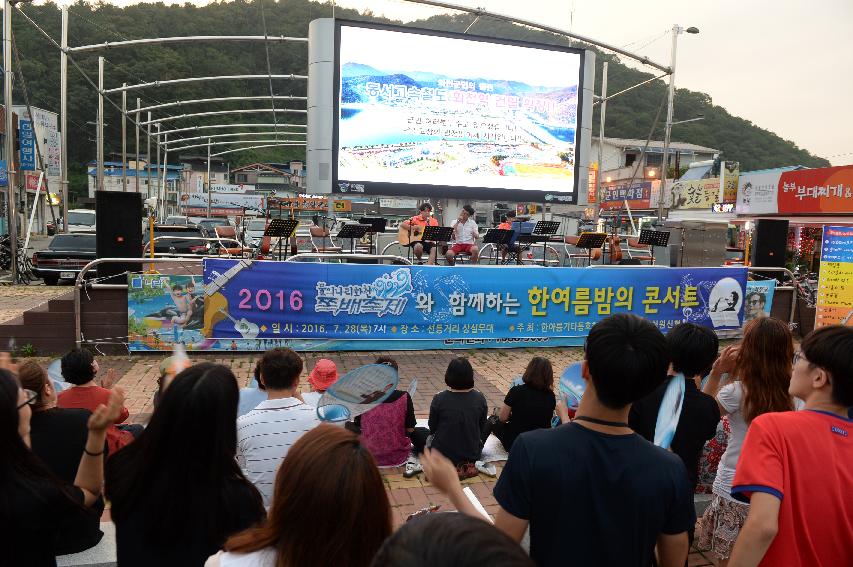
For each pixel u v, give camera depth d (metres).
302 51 41.06
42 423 2.82
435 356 9.37
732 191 33.22
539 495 1.76
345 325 9.04
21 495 1.86
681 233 13.33
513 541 0.85
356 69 13.39
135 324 8.49
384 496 1.49
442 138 14.05
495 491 1.86
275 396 3.31
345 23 13.25
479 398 5.02
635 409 3.14
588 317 10.05
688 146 50.84
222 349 8.69
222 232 16.05
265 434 3.08
